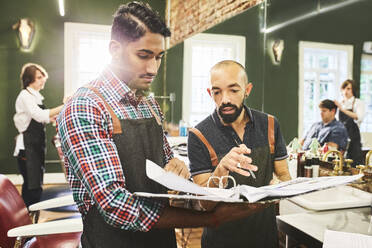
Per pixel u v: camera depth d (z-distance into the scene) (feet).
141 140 2.92
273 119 4.39
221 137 4.22
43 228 4.43
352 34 5.03
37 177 11.02
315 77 5.81
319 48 5.70
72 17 17.24
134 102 3.00
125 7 2.68
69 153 2.45
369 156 4.72
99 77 2.93
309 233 3.43
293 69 6.40
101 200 2.32
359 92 4.92
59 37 17.10
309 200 4.69
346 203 4.23
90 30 17.42
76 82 17.43
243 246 4.06
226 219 2.73
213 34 10.63
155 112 3.54
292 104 6.40
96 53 17.63
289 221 3.81
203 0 11.80
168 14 17.34
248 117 4.30
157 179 2.21
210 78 4.25
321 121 5.65
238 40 8.70
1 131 16.56
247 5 8.44
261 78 7.54
